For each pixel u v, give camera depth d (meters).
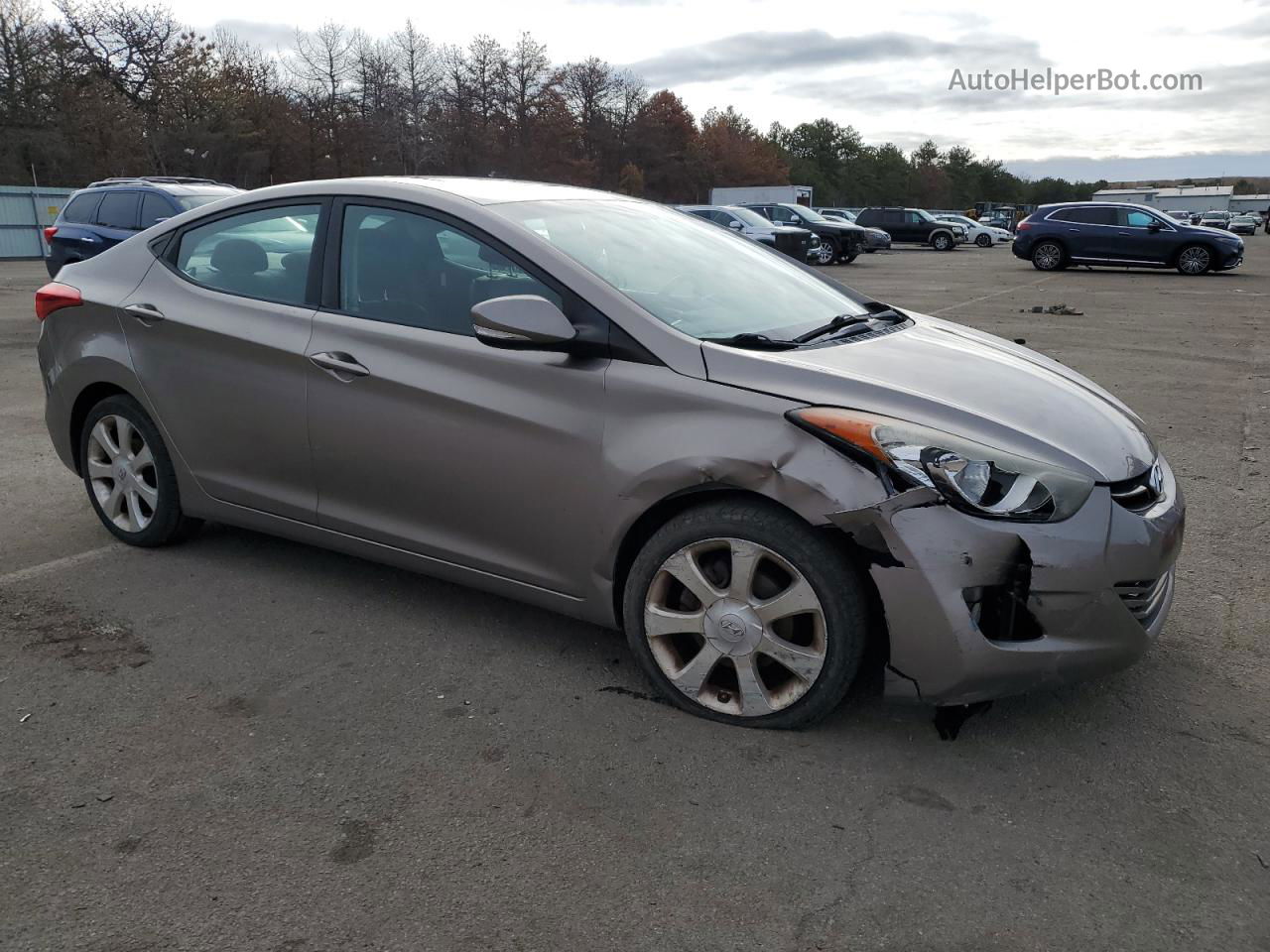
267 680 3.10
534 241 3.09
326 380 3.36
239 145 49.56
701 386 2.74
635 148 78.12
